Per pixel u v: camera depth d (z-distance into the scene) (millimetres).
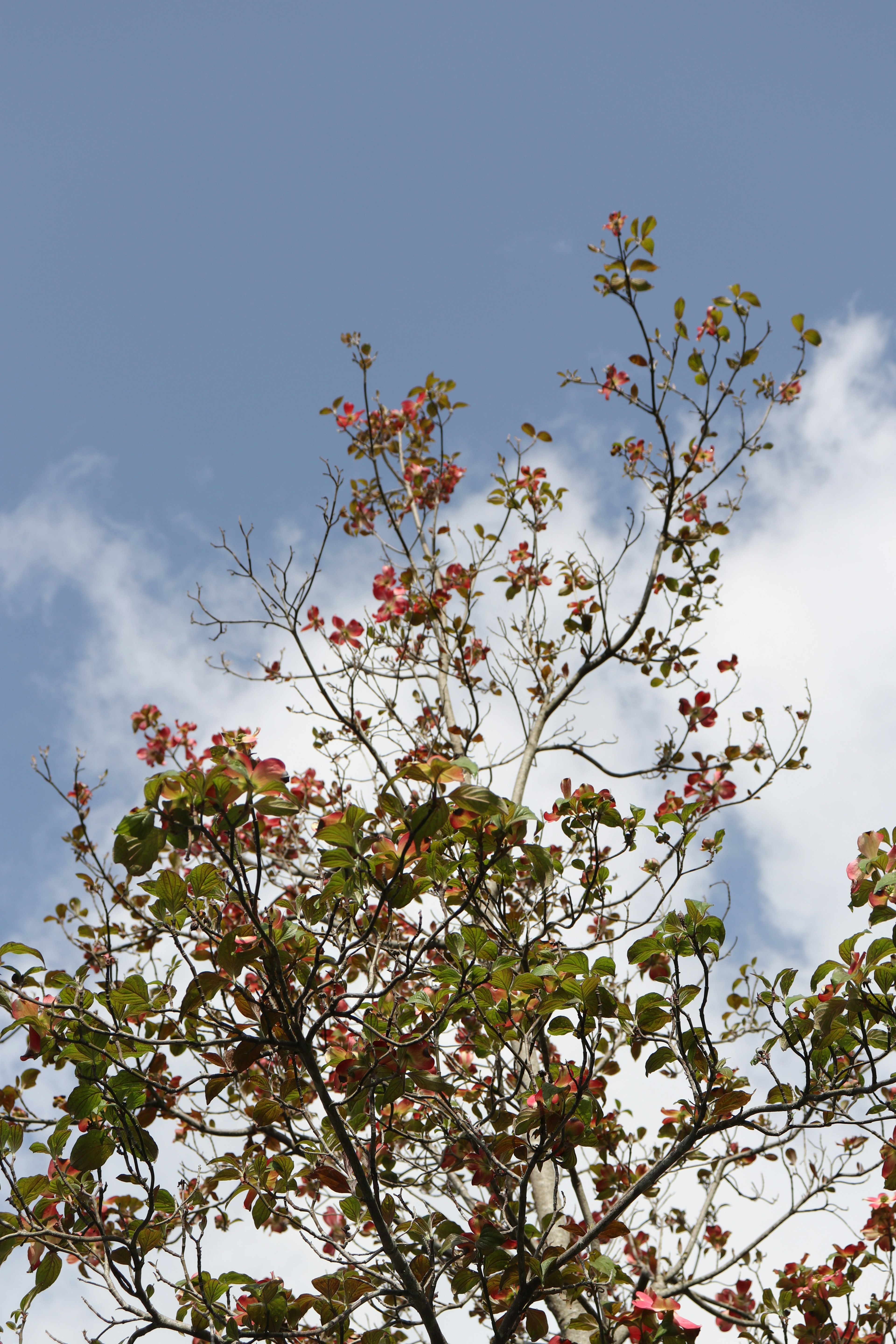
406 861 3107
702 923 3455
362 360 7230
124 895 4535
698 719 6863
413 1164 4477
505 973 3410
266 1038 3352
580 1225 3963
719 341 6762
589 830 4113
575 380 7051
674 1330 3449
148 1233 3605
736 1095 3463
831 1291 4742
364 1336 3869
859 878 3369
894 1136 3727
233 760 2824
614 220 6312
